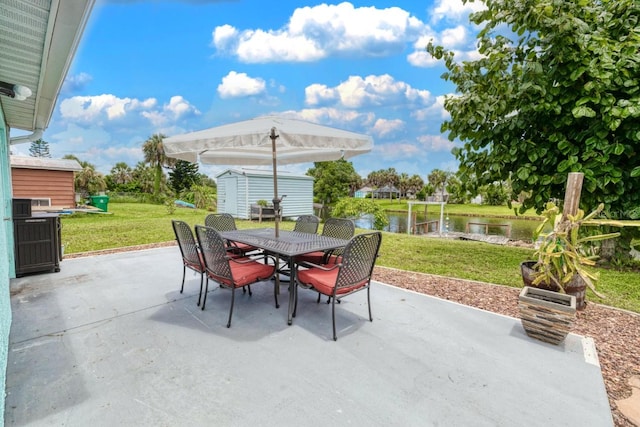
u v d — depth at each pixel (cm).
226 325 280
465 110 454
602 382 204
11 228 406
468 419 170
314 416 171
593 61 346
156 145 2847
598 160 366
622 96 373
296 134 308
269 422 166
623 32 384
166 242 699
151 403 179
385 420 169
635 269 517
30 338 252
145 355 229
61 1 160
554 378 208
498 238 1275
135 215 1467
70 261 507
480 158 488
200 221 1158
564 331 243
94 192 2775
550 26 338
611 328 286
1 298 186
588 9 370
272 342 251
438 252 641
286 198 1587
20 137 488
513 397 188
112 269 461
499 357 233
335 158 430
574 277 310
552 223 291
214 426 163
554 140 395
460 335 266
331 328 278
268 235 387
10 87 269
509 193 514
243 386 195
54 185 1312
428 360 227
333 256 378
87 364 216
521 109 409
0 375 154
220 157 456
